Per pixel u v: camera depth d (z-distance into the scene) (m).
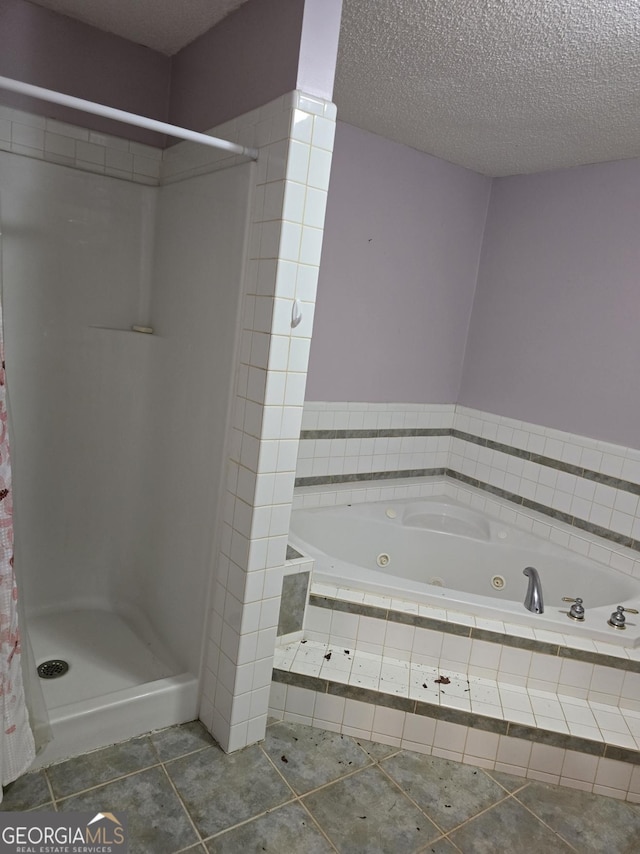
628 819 1.80
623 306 2.59
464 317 3.31
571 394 2.81
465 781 1.86
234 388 1.74
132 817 1.57
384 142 2.80
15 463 2.14
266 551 1.71
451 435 3.41
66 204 2.07
